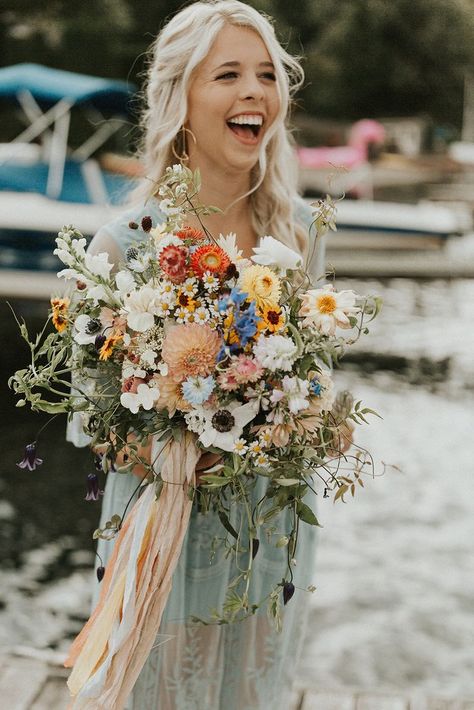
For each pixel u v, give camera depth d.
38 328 8.05
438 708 2.63
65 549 4.43
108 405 1.71
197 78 1.89
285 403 1.59
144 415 1.72
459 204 17.30
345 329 1.65
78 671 1.70
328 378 1.67
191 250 1.64
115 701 1.67
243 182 1.99
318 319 1.62
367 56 26.95
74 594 4.00
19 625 3.71
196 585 1.88
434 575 4.29
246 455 1.61
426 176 21.31
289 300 1.66
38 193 7.62
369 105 28.09
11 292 7.52
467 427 6.52
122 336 1.62
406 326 9.57
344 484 1.69
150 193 1.95
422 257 10.14
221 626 1.93
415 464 5.71
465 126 28.83
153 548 1.66
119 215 1.95
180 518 1.66
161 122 1.95
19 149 7.99
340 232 9.80
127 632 1.66
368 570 4.31
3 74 8.30
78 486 5.23
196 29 1.88
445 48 27.48
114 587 1.69
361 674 3.47
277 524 1.92
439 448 6.04
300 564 1.98
